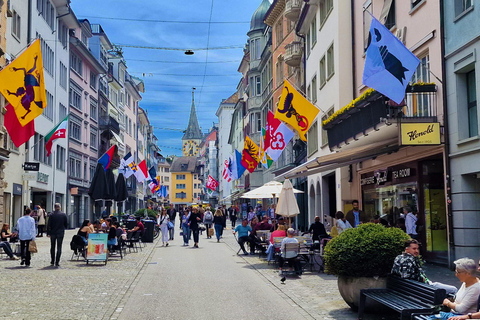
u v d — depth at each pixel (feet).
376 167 74.74
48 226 56.65
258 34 196.24
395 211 66.95
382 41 45.55
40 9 127.65
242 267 57.77
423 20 58.39
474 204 50.06
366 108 57.88
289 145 145.18
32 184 120.88
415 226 58.49
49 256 68.08
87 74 179.11
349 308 33.30
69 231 135.54
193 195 583.17
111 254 70.13
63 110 150.61
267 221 78.89
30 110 58.59
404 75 45.60
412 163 61.46
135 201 287.89
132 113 273.75
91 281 45.57
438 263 55.67
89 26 178.09
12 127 67.67
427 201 58.65
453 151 51.57
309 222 120.67
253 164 112.37
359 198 82.38
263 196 81.51
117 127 216.74
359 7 81.56
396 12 65.82
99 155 195.11
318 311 32.63
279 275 50.31
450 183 52.06
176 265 59.47
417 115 54.29
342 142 67.72
